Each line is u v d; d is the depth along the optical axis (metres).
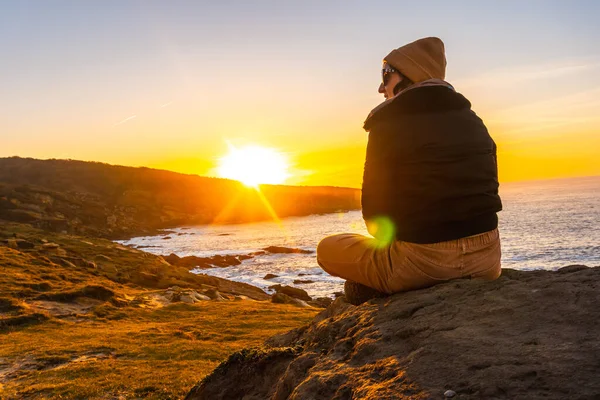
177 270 57.00
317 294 52.53
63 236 71.88
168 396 12.98
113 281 44.94
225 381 4.45
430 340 2.68
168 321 29.11
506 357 2.29
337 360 3.14
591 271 3.29
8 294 30.53
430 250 3.34
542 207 166.25
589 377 1.96
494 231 3.47
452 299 3.18
